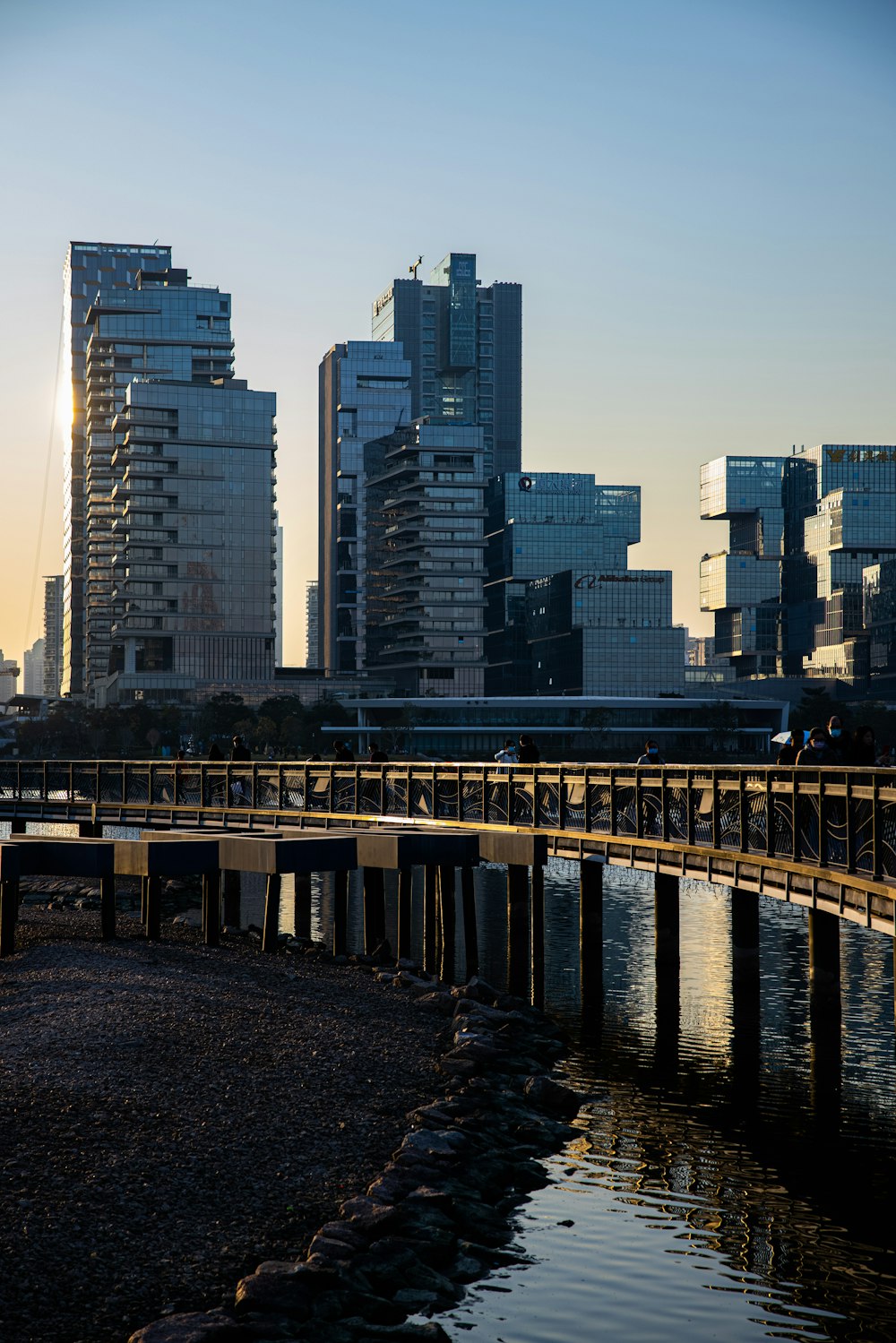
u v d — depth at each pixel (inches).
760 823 986.7
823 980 1138.0
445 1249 627.5
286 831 1555.1
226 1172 684.7
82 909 1979.6
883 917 789.9
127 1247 583.5
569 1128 869.8
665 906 1339.8
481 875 2817.4
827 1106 945.5
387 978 1301.7
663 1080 1018.1
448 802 1578.5
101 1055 882.1
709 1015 1264.8
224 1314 515.5
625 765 1240.2
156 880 1467.8
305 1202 652.7
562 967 1572.3
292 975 1254.9
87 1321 515.2
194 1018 1010.7
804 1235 687.7
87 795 2352.4
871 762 995.3
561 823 1360.7
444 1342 529.3
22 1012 1013.2
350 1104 832.3
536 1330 560.7
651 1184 764.6
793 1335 570.6
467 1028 1085.8
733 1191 757.3
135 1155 695.1
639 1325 572.4
